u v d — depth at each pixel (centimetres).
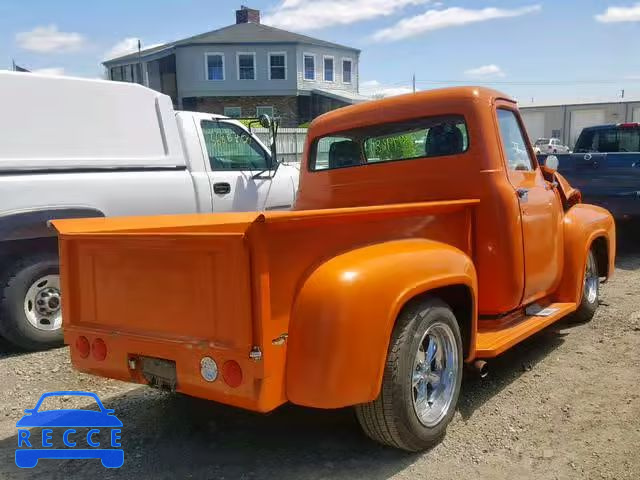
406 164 448
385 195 462
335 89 3844
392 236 340
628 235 958
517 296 414
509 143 446
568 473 306
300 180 532
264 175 724
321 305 277
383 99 465
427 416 330
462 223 397
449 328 341
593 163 879
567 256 505
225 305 274
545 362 470
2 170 503
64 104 550
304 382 275
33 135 527
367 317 285
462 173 416
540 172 486
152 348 303
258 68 3600
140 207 589
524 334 413
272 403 272
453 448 336
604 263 590
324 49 3741
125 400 420
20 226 504
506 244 403
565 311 480
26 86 528
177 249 290
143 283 307
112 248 319
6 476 320
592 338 525
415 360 313
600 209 599
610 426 356
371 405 305
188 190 634
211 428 372
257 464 326
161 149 622
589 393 406
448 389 344
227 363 274
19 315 514
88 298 336
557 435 348
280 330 275
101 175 562
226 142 696
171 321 297
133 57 3731
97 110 573
